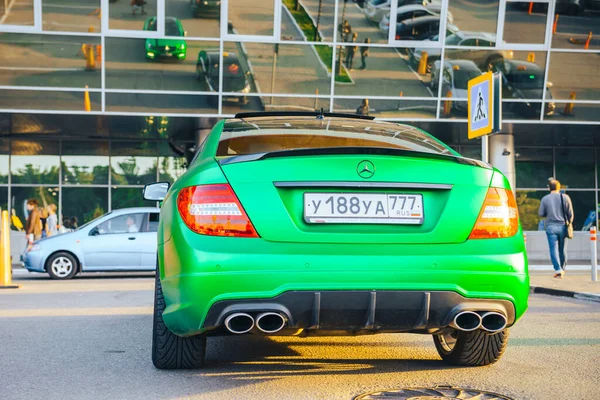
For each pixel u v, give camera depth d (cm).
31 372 548
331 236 445
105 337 723
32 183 2683
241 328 445
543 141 2836
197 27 2327
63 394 475
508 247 468
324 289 434
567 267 2275
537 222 2891
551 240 1550
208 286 438
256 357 596
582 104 2480
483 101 1256
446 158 471
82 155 2711
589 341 684
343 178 452
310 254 440
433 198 463
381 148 457
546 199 1558
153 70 2319
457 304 451
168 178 2752
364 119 606
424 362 575
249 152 507
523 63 2450
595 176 2923
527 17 2438
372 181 454
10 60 2275
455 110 2427
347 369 545
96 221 1812
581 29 2462
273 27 2353
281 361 578
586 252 2886
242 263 438
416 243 451
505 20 2428
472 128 1298
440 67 2416
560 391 471
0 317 900
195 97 2339
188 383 499
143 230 1814
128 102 2320
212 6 2325
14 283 1611
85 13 2288
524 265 471
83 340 703
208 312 441
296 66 2370
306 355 605
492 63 2436
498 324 470
